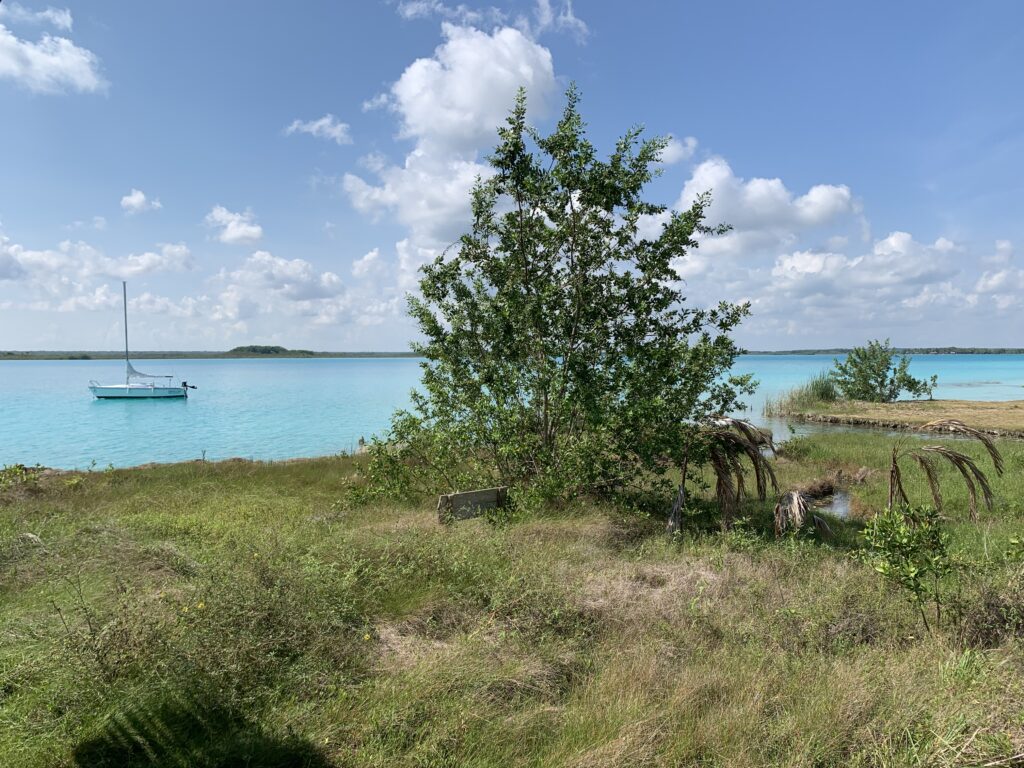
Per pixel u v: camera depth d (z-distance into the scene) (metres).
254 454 25.03
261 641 4.29
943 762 3.11
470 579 6.01
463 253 10.58
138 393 50.28
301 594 5.03
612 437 9.80
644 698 3.85
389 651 4.63
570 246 10.18
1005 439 22.41
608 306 10.16
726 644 4.78
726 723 3.53
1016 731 3.27
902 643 4.88
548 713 3.80
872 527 5.57
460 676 4.05
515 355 10.34
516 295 9.96
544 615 5.09
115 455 24.58
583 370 9.94
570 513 9.07
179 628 4.38
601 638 4.92
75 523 8.34
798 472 15.62
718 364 9.73
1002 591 5.03
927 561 5.01
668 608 5.41
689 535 8.35
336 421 37.12
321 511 10.77
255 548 6.50
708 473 14.62
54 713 3.56
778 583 6.18
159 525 8.59
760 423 30.83
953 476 13.69
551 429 10.38
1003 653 4.35
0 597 5.36
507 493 9.55
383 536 7.23
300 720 3.61
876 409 34.56
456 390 10.86
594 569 6.54
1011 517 10.10
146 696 3.68
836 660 4.43
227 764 3.24
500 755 3.40
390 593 5.61
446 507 8.70
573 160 9.71
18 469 12.20
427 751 3.36
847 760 3.31
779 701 3.86
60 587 5.50
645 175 9.84
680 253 10.05
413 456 11.38
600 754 3.29
